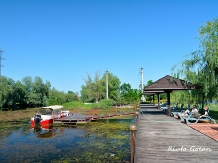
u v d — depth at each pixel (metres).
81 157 9.03
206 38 14.67
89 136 14.05
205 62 14.58
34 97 48.09
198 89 14.86
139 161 4.98
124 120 24.11
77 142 12.20
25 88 47.88
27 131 17.03
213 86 13.98
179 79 14.36
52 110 23.75
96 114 27.20
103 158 8.71
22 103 48.38
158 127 9.88
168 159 5.11
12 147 11.35
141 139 7.25
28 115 31.84
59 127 19.31
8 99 41.25
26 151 10.45
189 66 15.46
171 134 8.12
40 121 20.03
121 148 10.30
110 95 54.06
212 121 11.55
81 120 21.64
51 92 52.75
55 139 13.39
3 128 18.78
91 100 55.31
